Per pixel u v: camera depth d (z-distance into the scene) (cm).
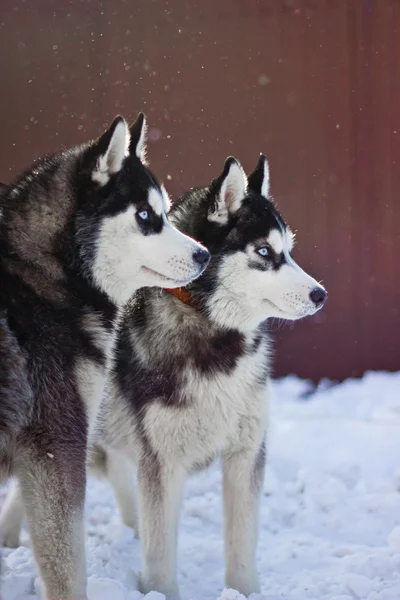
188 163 872
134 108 873
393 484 566
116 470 484
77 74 877
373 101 866
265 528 523
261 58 862
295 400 814
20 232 365
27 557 435
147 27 867
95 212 371
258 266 430
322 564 466
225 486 432
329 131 869
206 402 414
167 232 386
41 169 383
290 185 873
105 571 417
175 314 422
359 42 860
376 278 884
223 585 447
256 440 427
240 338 429
